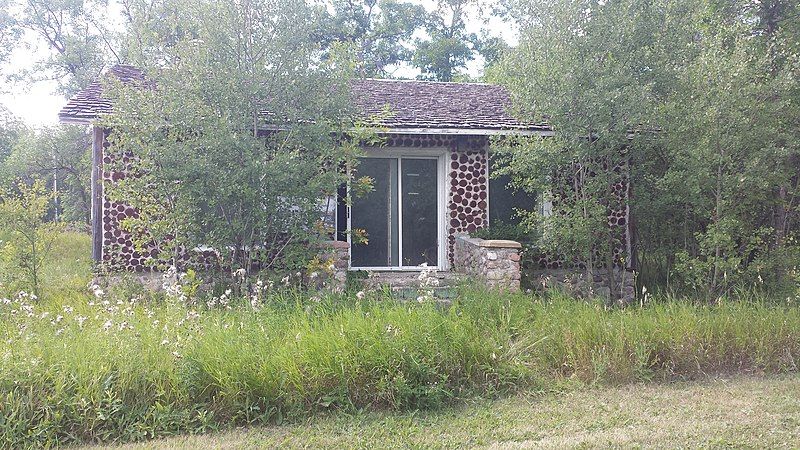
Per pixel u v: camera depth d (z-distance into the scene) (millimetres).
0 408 5066
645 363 6844
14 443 4953
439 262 13008
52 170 22609
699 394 6426
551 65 9406
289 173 8797
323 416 5695
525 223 11930
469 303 8453
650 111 9195
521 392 6434
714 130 8914
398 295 9070
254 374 5652
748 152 9117
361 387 5938
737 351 7285
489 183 12773
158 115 9031
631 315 7820
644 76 9695
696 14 10320
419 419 5723
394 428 5484
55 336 6211
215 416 5523
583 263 11023
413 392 5906
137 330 6223
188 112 8852
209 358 5734
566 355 7074
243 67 9008
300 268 9547
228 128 8625
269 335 6551
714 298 9430
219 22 8898
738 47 9039
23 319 7051
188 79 8992
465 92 14852
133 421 5328
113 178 10883
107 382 5352
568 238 9750
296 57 9070
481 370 6457
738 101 8695
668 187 9930
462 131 11602
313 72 9242
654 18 9664
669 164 10320
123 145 9172
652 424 5590
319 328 6586
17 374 5266
